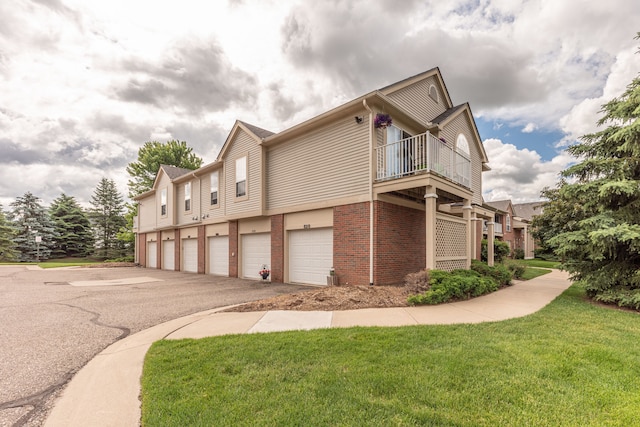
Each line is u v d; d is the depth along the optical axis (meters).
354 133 9.59
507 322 5.25
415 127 11.08
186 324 5.53
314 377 3.16
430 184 8.09
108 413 2.64
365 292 7.42
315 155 10.70
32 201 35.88
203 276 14.98
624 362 3.51
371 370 3.30
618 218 7.10
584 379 3.11
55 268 21.64
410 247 10.16
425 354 3.73
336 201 9.88
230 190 14.40
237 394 2.84
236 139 14.05
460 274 8.52
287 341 4.25
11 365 3.81
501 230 30.50
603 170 7.54
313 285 10.73
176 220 19.34
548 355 3.69
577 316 5.71
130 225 33.34
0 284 12.12
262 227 12.84
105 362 3.85
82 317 6.35
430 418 2.43
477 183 15.05
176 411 2.56
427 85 12.42
